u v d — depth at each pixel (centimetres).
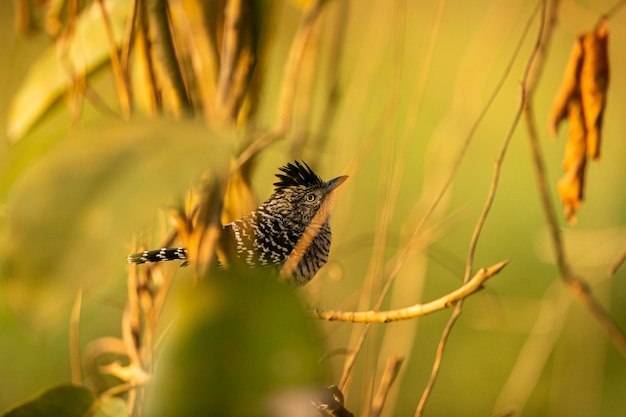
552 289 561
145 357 516
